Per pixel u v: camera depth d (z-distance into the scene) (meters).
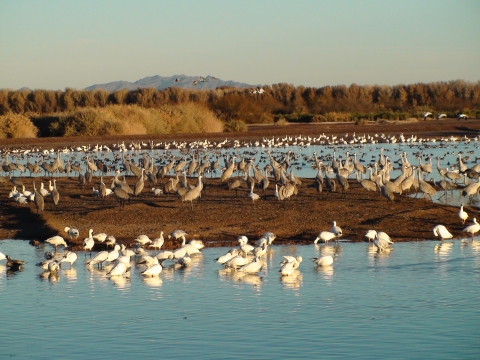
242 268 21.16
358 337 15.02
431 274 20.44
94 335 15.54
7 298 18.84
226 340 15.03
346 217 29.42
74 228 27.78
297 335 15.26
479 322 15.89
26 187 43.66
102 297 18.83
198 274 21.38
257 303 17.84
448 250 23.80
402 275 20.41
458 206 31.89
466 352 14.05
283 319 16.38
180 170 47.50
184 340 15.07
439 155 59.72
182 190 32.81
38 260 23.88
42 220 30.62
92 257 24.34
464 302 17.44
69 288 19.91
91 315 17.09
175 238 26.44
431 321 16.02
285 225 28.30
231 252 22.20
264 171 47.97
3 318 16.97
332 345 14.58
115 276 21.34
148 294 19.06
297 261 21.45
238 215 30.28
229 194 36.72
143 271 22.09
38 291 19.58
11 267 22.78
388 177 38.12
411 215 29.31
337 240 26.03
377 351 14.16
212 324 16.17
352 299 17.98
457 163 49.25
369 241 25.41
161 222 29.34
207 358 13.97
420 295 18.17
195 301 18.20
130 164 48.06
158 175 43.16
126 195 32.59
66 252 23.00
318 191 35.50
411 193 36.66
